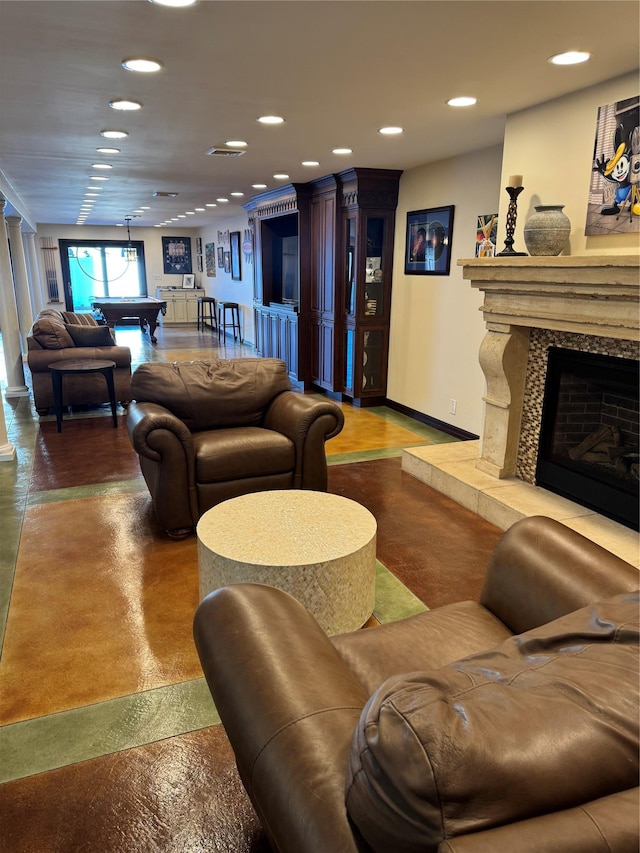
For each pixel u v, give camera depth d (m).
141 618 2.34
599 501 2.99
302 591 1.96
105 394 5.79
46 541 3.00
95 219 11.68
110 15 2.01
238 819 1.48
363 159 4.75
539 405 3.34
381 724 0.70
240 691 1.06
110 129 3.72
